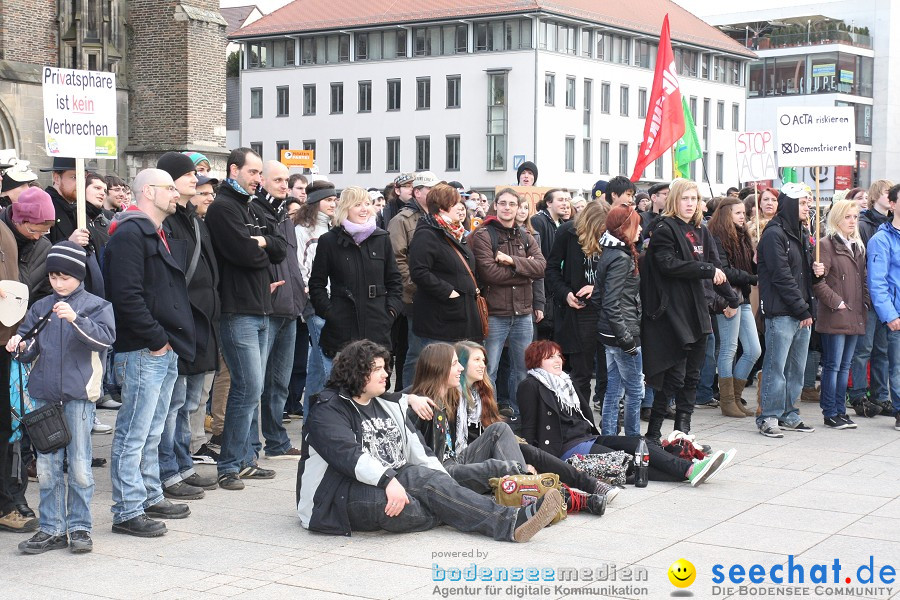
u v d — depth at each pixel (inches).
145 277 305.9
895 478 378.0
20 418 296.5
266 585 254.7
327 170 3043.8
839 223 489.1
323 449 297.3
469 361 339.9
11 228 330.6
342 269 403.2
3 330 305.1
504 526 292.8
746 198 577.0
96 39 1161.4
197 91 1213.1
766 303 464.8
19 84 1069.8
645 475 360.2
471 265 419.2
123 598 245.9
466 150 2802.7
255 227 359.9
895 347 486.3
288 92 3107.8
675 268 412.2
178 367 335.6
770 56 3444.9
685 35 3043.8
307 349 498.3
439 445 330.0
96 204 425.1
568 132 2778.1
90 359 285.1
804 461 407.8
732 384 514.3
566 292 452.4
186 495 344.5
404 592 248.5
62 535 289.7
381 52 2947.8
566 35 2775.6
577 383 461.1
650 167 2987.2
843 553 283.3
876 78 3521.2
